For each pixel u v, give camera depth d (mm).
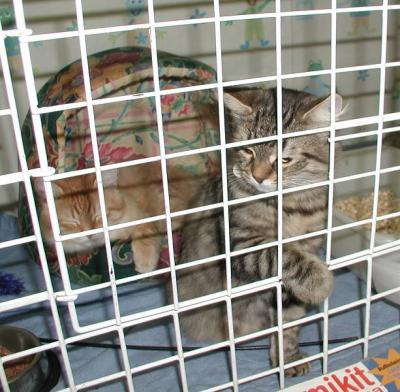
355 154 1930
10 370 1267
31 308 1612
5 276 1757
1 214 2184
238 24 2209
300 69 2336
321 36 2209
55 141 1506
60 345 806
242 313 1438
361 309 1506
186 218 1663
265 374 1047
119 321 830
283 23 2244
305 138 1363
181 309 872
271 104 1421
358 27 2148
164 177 776
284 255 1240
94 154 718
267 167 1356
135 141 1841
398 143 1951
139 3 2055
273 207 1354
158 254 1780
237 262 1325
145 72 1645
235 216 1372
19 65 1997
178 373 1307
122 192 1827
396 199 1915
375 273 1439
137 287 1727
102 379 866
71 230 1690
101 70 1631
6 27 1945
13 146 2145
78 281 1736
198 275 1490
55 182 1685
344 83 2246
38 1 1948
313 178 1406
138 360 1372
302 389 1034
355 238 1635
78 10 637
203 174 1893
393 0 1913
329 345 1367
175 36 2156
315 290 1182
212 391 1006
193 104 1807
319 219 1422
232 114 1451
